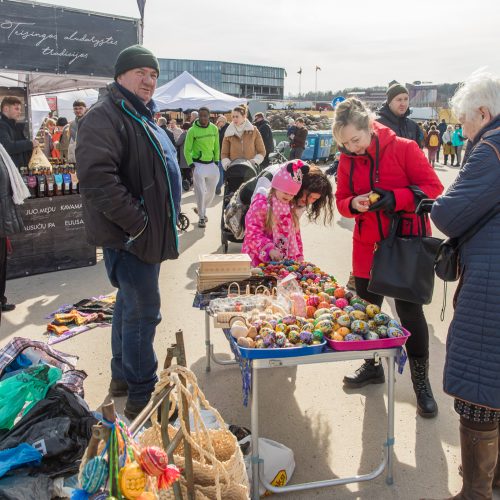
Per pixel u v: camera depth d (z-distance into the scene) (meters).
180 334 1.87
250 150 8.46
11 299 5.54
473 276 2.18
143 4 7.52
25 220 6.22
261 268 3.65
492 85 2.15
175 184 3.21
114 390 3.61
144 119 3.06
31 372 2.70
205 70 108.06
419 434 3.22
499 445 2.57
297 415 3.44
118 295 3.45
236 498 2.11
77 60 7.21
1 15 6.50
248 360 2.52
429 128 21.44
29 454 2.41
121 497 1.57
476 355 2.17
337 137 3.12
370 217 3.32
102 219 2.99
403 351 2.65
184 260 6.98
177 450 2.37
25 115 8.62
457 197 2.15
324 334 2.65
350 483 2.77
